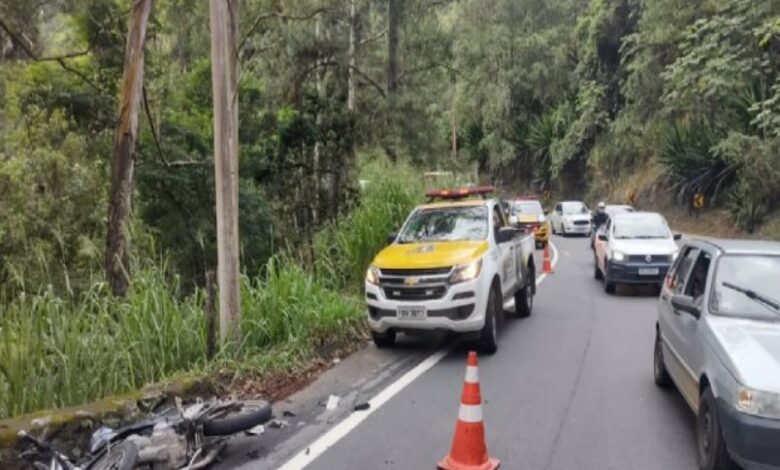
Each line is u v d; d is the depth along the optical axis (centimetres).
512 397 698
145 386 633
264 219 1448
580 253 2439
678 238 1512
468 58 2891
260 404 578
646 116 3581
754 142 2462
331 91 1881
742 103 2548
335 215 1517
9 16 1304
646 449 551
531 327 1087
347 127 1605
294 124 1562
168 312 739
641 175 4066
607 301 1354
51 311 620
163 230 1459
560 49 4638
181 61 1889
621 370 804
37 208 1224
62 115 1489
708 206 3109
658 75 3183
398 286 872
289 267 1009
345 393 716
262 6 1560
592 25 4112
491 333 884
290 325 861
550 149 4922
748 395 435
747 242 641
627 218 1574
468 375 514
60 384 598
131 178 1070
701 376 521
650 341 965
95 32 1445
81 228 1279
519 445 562
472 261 868
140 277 783
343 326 956
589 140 4719
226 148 800
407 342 966
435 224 1020
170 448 493
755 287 563
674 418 627
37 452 467
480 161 5716
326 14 1717
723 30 2384
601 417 632
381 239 1270
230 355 757
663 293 730
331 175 1600
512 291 1054
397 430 598
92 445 493
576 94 4797
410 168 1745
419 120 2008
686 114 3341
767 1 2200
